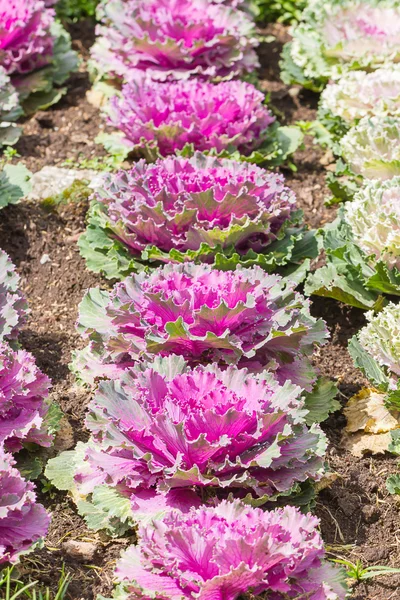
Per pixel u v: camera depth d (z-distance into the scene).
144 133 6.72
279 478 4.29
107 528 4.46
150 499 4.27
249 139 6.82
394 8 7.93
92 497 4.46
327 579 3.96
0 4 7.77
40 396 4.75
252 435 4.14
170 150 6.86
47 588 4.06
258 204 5.54
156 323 4.75
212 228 5.57
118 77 7.82
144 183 5.62
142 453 4.14
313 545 3.79
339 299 5.75
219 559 3.68
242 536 3.75
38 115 7.75
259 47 8.94
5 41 7.71
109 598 4.06
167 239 5.61
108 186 5.80
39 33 7.71
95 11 9.25
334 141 7.39
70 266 6.29
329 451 5.04
